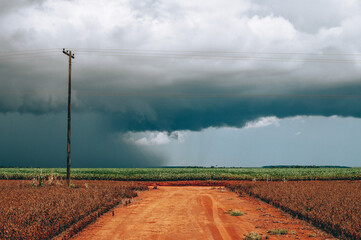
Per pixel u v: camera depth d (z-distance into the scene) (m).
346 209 16.61
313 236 13.45
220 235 13.66
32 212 15.15
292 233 13.98
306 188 31.23
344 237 12.80
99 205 20.94
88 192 25.14
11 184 39.16
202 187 48.09
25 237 11.62
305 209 18.08
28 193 24.53
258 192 30.08
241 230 14.74
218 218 18.19
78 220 16.53
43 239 12.45
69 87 34.28
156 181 61.91
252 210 21.50
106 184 40.12
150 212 20.61
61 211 15.91
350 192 26.91
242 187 38.69
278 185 36.66
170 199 28.97
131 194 30.69
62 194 22.41
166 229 15.01
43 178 37.94
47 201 18.48
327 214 15.44
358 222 13.62
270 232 14.16
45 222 14.05
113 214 19.06
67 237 13.04
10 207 16.08
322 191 27.33
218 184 53.56
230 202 26.44
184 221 17.19
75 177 64.06
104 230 14.88
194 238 13.12
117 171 89.69
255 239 12.73
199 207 23.17
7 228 12.08
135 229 15.06
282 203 21.50
